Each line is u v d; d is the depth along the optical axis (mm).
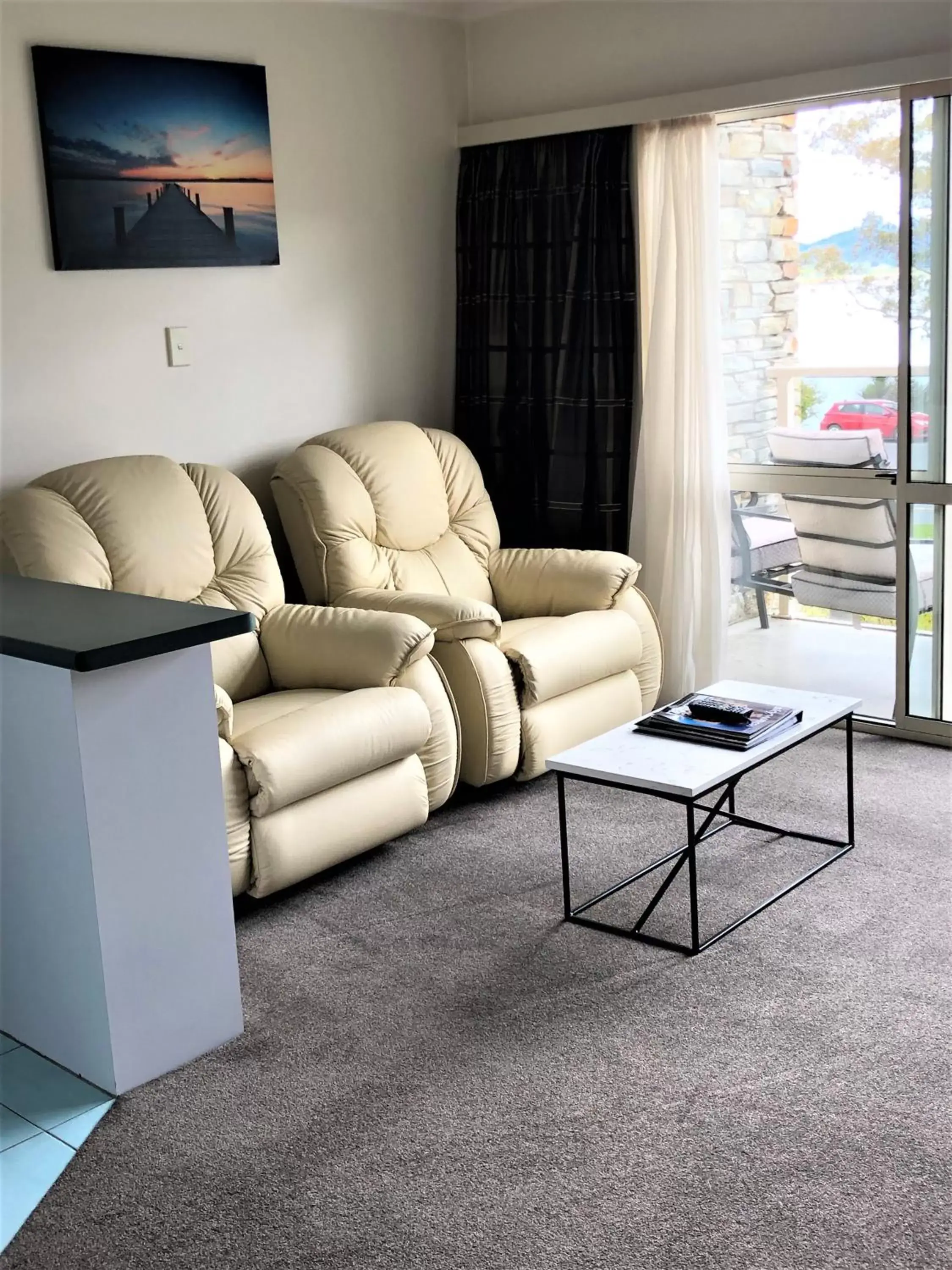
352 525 4004
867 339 4133
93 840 2324
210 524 3730
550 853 3441
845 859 3279
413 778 3418
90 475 3543
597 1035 2537
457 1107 2334
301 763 3047
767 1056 2430
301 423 4402
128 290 3832
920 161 3787
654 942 2898
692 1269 1896
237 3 4004
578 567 4199
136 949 2422
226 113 3979
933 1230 1947
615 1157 2162
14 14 3461
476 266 4762
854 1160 2117
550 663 3768
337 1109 2354
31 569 3316
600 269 4402
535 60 4617
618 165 4340
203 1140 2287
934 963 2740
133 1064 2447
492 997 2711
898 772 3893
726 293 4438
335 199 4402
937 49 3709
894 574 4188
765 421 4414
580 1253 1941
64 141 3596
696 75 4227
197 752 2480
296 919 3127
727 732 2965
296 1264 1962
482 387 4801
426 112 4695
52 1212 2119
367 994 2754
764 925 2949
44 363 3662
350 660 3504
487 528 4445
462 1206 2064
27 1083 2500
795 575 4469
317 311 4398
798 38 3979
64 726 2295
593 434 4520
